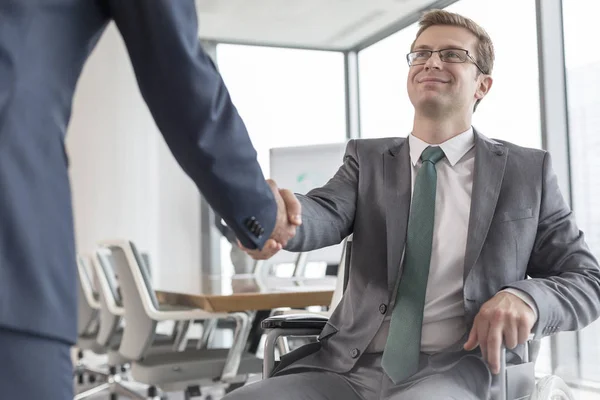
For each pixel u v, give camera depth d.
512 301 1.50
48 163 0.91
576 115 5.31
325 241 1.74
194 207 7.95
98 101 7.66
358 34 8.13
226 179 1.09
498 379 1.53
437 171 1.76
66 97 0.94
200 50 1.06
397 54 7.88
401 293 1.67
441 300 1.67
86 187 7.57
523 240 1.69
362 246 1.78
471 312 1.62
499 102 5.96
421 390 1.50
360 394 1.67
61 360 0.90
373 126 8.36
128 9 0.99
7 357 0.85
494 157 1.75
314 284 3.47
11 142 0.87
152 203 7.81
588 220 5.20
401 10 7.30
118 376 4.73
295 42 8.45
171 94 1.02
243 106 8.35
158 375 2.95
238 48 8.41
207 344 3.98
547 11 5.50
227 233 1.76
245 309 2.77
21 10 0.89
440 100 1.76
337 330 1.77
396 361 1.60
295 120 8.50
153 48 1.00
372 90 8.38
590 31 5.17
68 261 0.92
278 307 2.80
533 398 1.59
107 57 7.71
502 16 6.00
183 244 7.89
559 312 1.54
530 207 1.71
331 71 8.70
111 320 4.04
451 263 1.68
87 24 0.97
